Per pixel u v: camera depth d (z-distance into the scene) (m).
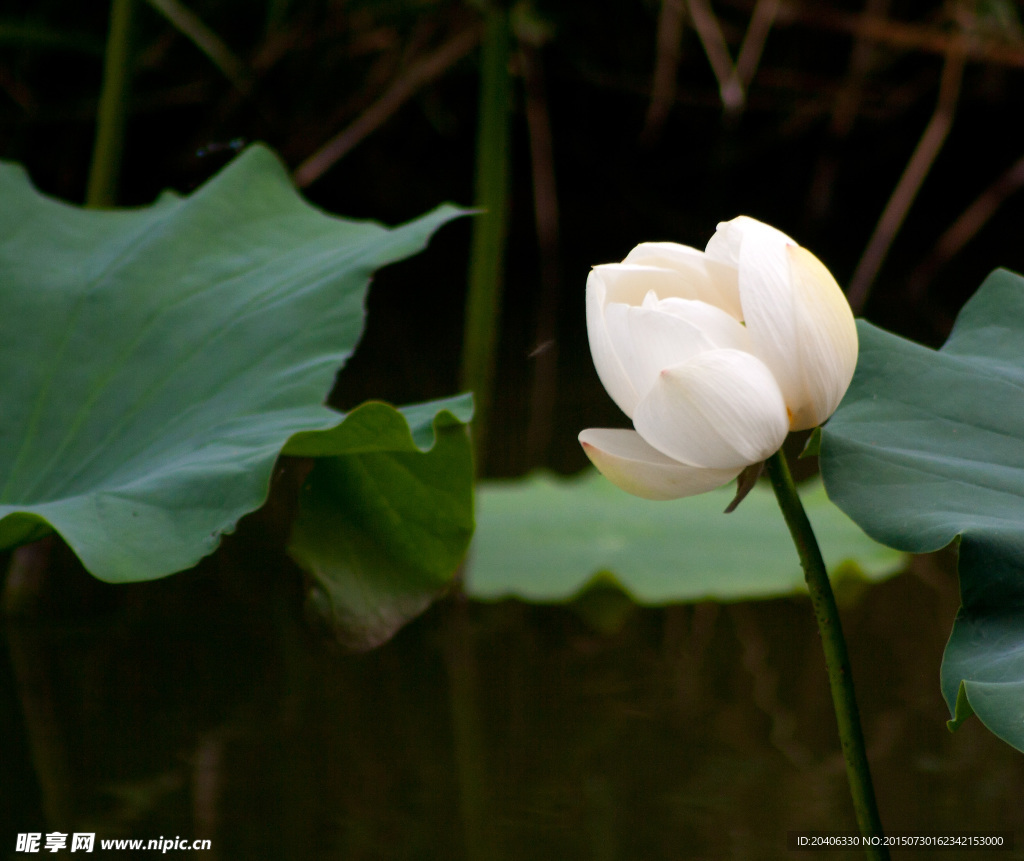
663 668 3.53
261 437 2.71
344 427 2.66
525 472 5.52
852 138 10.91
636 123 11.07
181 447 2.75
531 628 3.93
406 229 2.87
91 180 4.09
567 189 11.48
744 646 3.71
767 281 2.52
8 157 9.67
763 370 2.51
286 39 9.12
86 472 2.78
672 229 11.46
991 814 2.82
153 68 9.18
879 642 3.67
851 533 4.70
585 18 9.56
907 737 2.98
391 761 2.92
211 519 2.65
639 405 2.52
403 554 2.75
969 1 8.30
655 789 2.88
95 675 3.38
